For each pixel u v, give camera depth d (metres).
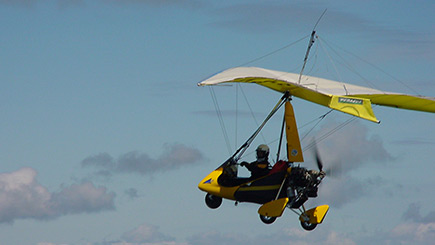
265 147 46.56
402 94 48.06
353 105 43.94
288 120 45.84
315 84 47.53
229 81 42.94
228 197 47.50
